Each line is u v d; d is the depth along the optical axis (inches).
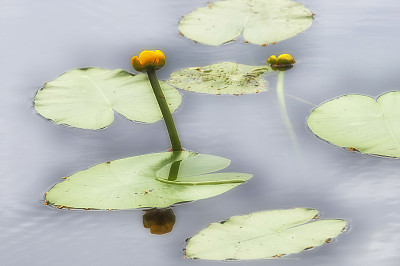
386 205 130.5
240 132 136.8
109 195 131.7
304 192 131.7
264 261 127.2
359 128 136.0
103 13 152.4
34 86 142.2
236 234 128.5
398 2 152.0
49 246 129.0
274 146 135.3
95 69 143.0
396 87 140.0
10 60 145.5
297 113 138.2
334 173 133.0
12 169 134.4
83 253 128.6
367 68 142.3
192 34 148.2
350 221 129.6
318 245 127.8
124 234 129.6
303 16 149.6
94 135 137.1
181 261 127.6
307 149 135.0
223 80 142.1
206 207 131.0
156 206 130.8
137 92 140.6
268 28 148.3
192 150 135.3
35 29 150.0
